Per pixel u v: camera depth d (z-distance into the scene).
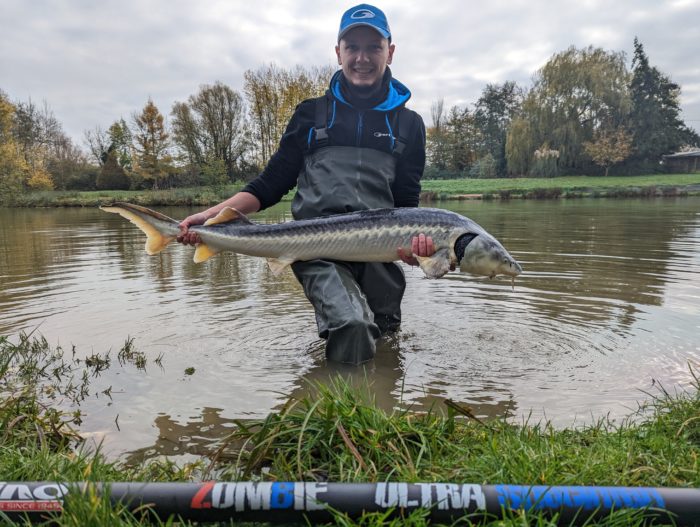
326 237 5.14
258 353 5.33
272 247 5.29
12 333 6.07
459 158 90.88
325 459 3.08
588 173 70.56
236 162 70.50
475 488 2.36
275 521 2.34
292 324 6.33
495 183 61.38
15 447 3.19
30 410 3.81
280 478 2.90
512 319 6.41
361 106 5.70
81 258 12.02
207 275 9.60
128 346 5.41
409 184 6.09
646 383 4.41
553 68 67.81
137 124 64.19
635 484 2.70
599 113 69.12
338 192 5.57
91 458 3.22
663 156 77.06
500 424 3.41
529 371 4.74
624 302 7.06
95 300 7.64
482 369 4.81
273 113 66.75
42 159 72.12
